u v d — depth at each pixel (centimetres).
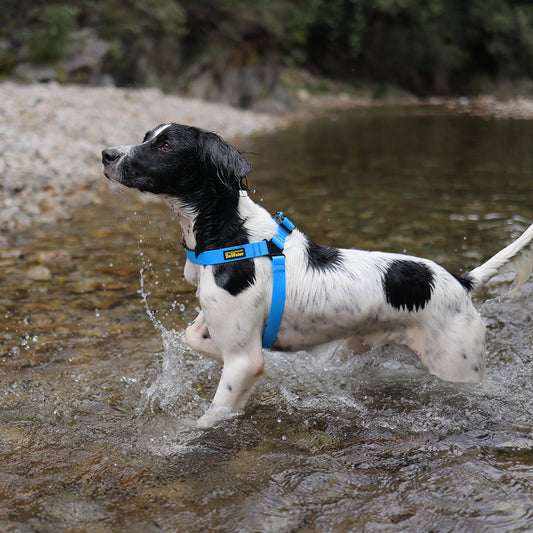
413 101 2077
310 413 324
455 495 252
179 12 1482
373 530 232
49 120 988
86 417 316
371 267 320
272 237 313
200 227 308
